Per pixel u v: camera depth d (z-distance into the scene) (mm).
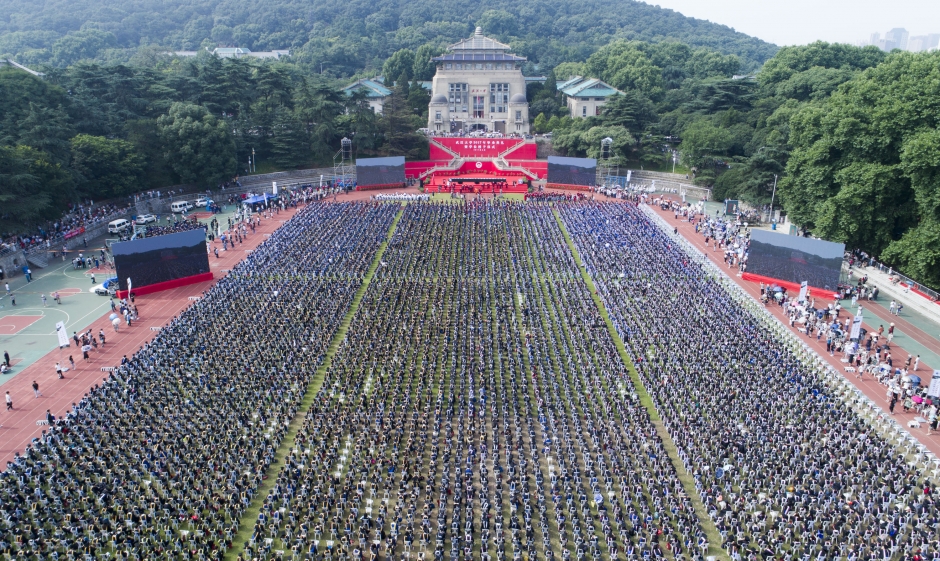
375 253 105438
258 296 85000
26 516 45188
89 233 119812
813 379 63688
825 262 89125
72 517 44438
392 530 44125
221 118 169125
